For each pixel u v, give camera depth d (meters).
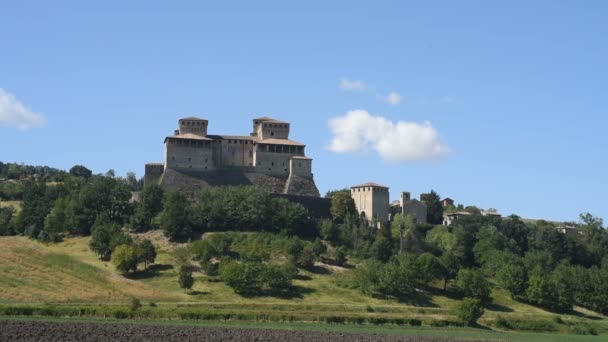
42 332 139.25
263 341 140.38
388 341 151.62
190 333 147.38
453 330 193.38
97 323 160.00
